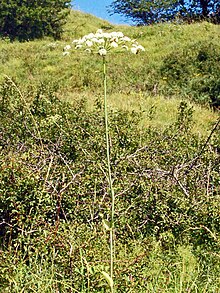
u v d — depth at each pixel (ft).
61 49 66.13
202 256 12.07
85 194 13.30
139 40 66.80
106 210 12.55
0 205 12.32
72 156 16.99
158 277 10.71
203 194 14.44
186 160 17.06
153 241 12.36
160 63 51.44
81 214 12.77
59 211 12.72
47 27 93.25
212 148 18.95
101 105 23.49
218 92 40.52
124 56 55.16
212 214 12.99
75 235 11.12
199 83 42.57
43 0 95.55
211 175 15.58
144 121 29.17
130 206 12.85
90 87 45.52
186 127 21.95
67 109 21.68
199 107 37.63
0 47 70.44
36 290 9.65
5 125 19.40
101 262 10.15
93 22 105.09
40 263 10.84
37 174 12.84
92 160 15.37
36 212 12.05
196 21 90.38
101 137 17.53
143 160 15.96
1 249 11.19
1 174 12.37
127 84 45.16
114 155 15.85
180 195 14.19
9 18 92.68
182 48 55.42
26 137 18.21
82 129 18.37
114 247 10.69
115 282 9.86
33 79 49.75
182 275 10.16
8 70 54.49
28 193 12.26
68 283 9.83
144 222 13.34
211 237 12.60
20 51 65.41
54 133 17.99
